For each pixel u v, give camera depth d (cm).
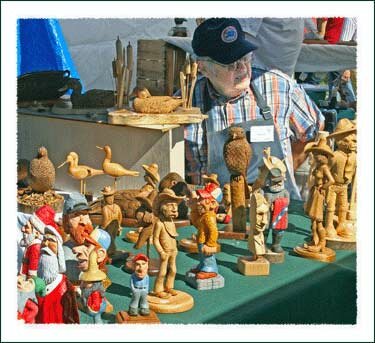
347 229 309
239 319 238
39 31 426
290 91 427
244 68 395
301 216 346
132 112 329
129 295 249
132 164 337
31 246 243
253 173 400
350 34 504
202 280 255
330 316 272
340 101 549
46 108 368
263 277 268
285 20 442
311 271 274
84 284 231
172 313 237
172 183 303
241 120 407
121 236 304
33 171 302
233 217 311
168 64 420
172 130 329
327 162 292
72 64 443
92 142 345
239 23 407
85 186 352
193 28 474
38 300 232
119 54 340
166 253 241
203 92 410
